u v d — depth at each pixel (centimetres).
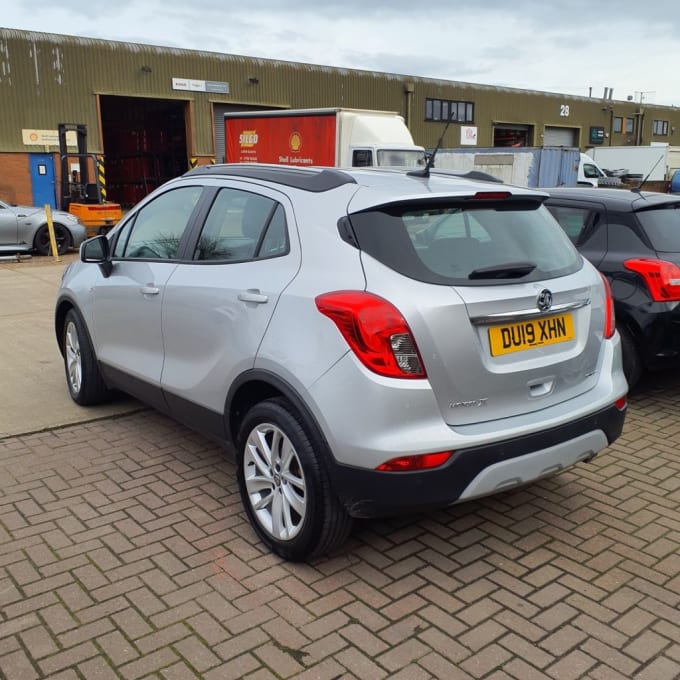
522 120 3950
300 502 306
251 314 324
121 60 2572
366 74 3200
